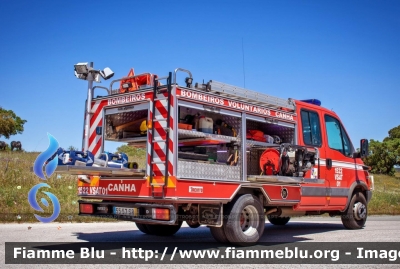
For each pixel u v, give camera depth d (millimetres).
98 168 6059
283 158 7711
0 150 22797
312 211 9211
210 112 6844
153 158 6305
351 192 9969
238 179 7051
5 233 8211
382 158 49625
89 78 7238
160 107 6371
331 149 9492
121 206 6586
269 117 7859
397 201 19656
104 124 7254
